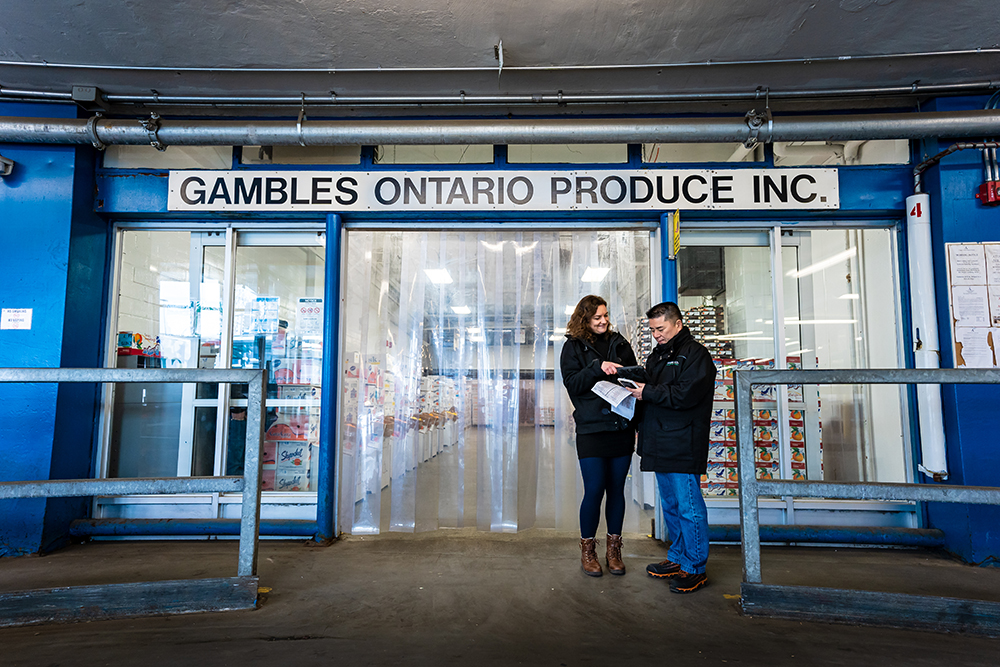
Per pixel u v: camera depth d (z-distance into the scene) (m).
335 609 2.55
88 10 2.76
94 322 3.86
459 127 3.44
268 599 2.66
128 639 2.26
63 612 2.46
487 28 2.89
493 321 3.99
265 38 2.99
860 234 4.06
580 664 2.06
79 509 3.72
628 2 2.70
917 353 3.58
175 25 2.88
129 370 2.54
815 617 2.47
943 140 3.59
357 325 3.97
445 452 3.92
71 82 3.44
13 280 3.58
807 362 3.95
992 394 3.37
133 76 3.37
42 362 3.53
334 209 3.81
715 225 3.90
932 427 3.47
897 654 2.17
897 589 2.84
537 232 4.02
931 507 3.57
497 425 3.92
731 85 3.46
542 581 2.90
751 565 2.55
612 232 4.00
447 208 3.80
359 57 3.17
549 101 3.60
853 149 3.88
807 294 3.98
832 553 3.46
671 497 2.89
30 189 3.63
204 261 4.06
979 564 3.23
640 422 2.94
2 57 3.16
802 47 3.06
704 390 2.67
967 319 3.45
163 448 3.95
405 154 3.95
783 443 3.90
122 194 3.84
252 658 2.09
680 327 2.89
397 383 3.96
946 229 3.51
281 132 3.46
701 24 2.86
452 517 3.87
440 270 4.03
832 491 2.48
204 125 3.46
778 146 3.85
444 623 2.40
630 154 3.84
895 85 3.45
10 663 2.07
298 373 4.01
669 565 2.95
